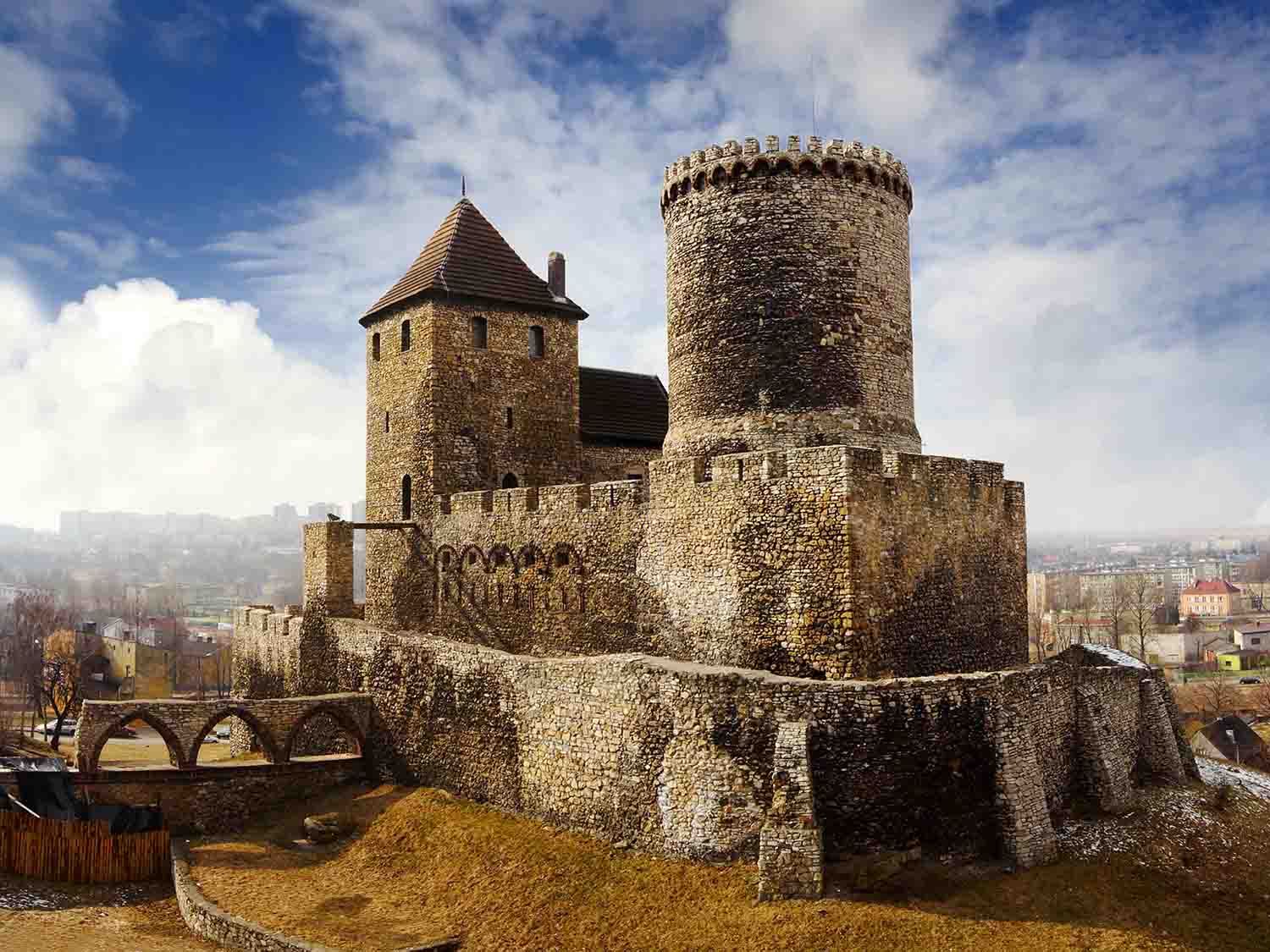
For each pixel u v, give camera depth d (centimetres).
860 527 2677
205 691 9531
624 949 2170
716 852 2386
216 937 2508
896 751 2344
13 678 9725
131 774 3238
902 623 2794
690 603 3009
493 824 2875
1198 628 13888
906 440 3250
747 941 2078
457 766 3186
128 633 12406
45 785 3173
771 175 3225
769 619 2791
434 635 3938
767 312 3206
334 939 2367
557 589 3541
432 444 4234
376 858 2903
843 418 3155
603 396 4897
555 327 4588
